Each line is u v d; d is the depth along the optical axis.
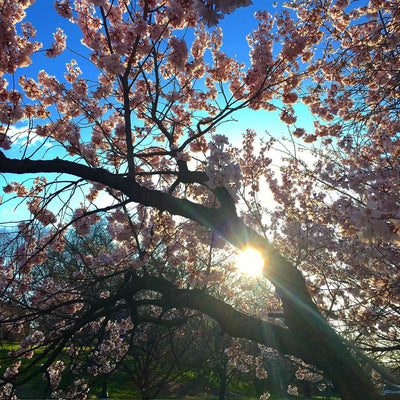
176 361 6.07
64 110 5.80
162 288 4.05
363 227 2.71
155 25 4.64
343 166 6.92
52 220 5.43
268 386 20.44
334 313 6.25
